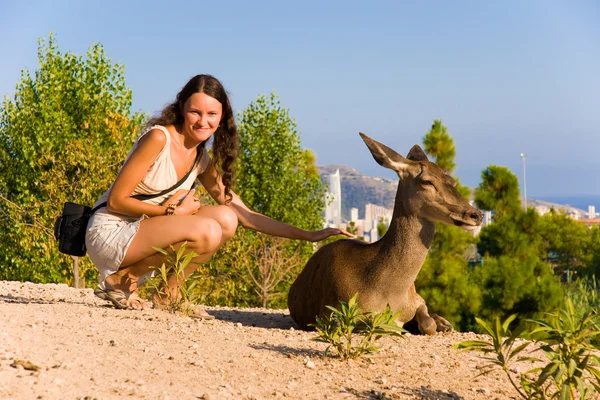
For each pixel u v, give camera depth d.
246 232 19.62
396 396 4.18
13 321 5.15
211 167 6.60
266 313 8.12
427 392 4.32
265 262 19.31
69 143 17.11
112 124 18.55
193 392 3.84
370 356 5.05
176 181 6.19
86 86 19.33
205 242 6.05
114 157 16.84
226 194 6.65
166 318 5.82
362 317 6.02
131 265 6.23
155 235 5.98
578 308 13.78
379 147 6.16
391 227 6.29
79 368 4.05
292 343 5.27
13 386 3.61
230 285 18.80
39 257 16.72
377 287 6.23
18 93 19.78
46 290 8.36
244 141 24.06
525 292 16.17
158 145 5.98
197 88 6.05
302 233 6.64
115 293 6.21
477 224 6.06
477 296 16.52
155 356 4.47
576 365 3.98
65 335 4.83
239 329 5.74
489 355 5.40
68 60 19.66
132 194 6.14
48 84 19.27
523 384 4.15
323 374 4.48
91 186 16.03
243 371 4.36
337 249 6.59
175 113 6.14
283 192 23.97
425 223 6.20
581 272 29.55
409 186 6.18
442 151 17.89
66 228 6.26
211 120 6.11
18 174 19.55
